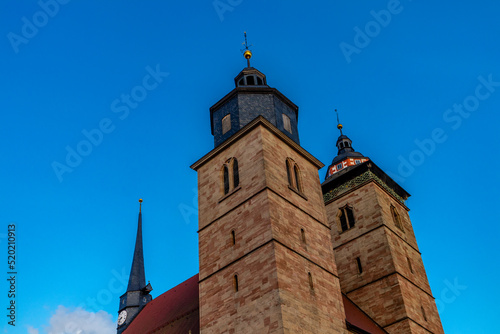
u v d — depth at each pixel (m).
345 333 40.09
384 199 57.41
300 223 42.66
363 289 51.81
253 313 37.06
